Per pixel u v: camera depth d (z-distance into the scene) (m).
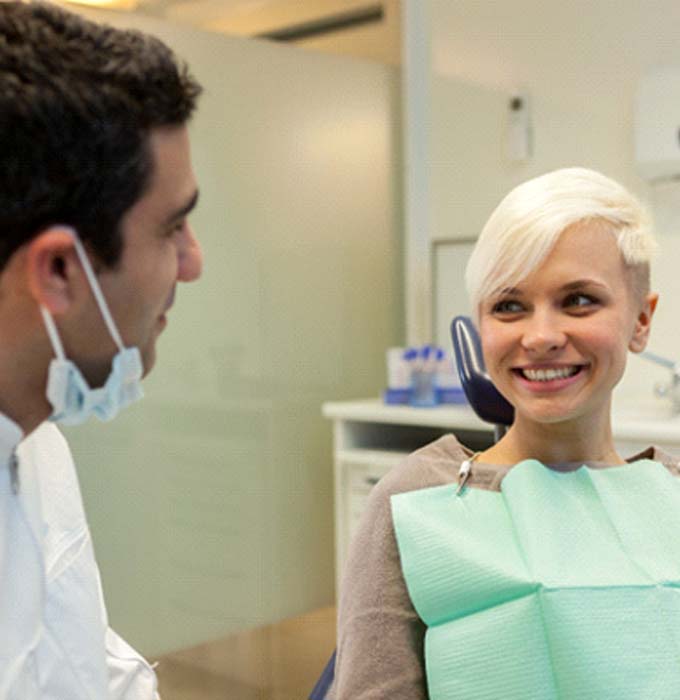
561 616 0.95
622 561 0.99
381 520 1.09
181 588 3.06
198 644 3.10
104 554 2.88
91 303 0.78
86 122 0.73
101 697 1.02
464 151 3.47
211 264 3.10
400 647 1.04
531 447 1.12
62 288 0.76
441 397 3.15
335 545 3.47
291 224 3.31
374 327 3.57
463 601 1.00
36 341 0.78
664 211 2.96
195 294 3.07
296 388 3.34
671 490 1.05
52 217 0.74
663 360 2.68
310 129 3.35
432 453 1.16
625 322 1.06
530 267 1.03
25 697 0.91
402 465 1.15
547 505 1.03
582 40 3.12
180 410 3.04
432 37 3.55
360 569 1.08
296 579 3.35
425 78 3.59
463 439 3.17
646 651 0.94
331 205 3.42
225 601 3.16
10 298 0.76
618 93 3.04
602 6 3.06
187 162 0.81
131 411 2.93
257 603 3.25
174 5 2.97
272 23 3.23
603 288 1.04
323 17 3.37
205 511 3.12
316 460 3.41
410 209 3.64
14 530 0.90
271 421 3.28
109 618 2.89
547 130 3.24
